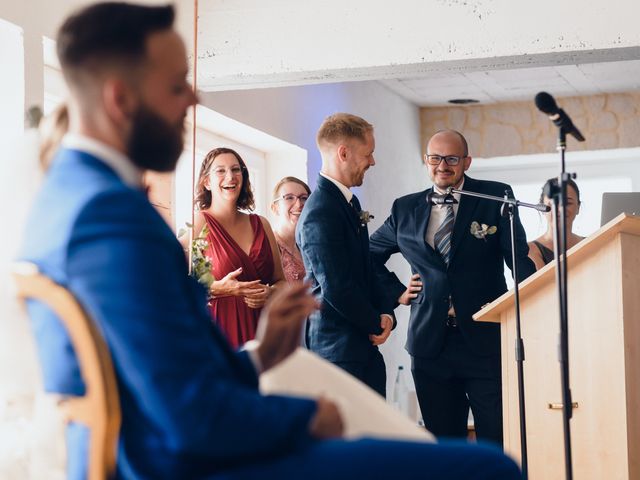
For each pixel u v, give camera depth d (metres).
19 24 3.74
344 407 1.85
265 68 4.90
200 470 1.42
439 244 4.67
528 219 9.00
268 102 6.27
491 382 4.51
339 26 4.85
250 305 4.21
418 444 1.51
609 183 8.88
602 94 8.59
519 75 7.90
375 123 7.89
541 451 3.57
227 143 6.31
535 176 9.05
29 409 1.77
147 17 1.55
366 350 4.07
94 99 1.53
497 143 8.78
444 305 4.58
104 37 1.53
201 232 4.24
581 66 7.68
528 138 8.72
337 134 4.14
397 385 7.71
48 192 1.51
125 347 1.36
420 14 4.77
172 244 1.46
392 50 4.79
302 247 4.09
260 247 4.55
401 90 8.28
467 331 4.54
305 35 4.87
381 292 4.20
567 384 2.42
